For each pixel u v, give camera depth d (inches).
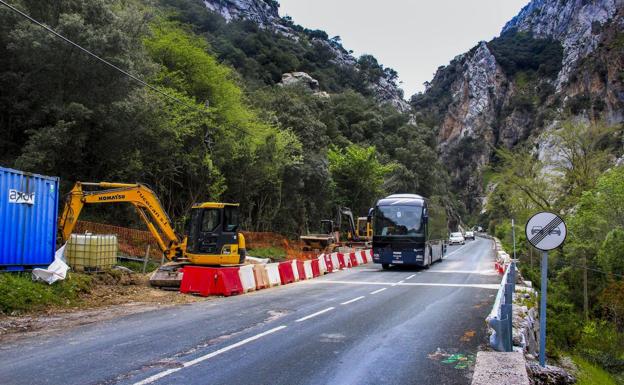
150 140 936.3
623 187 1202.0
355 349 305.9
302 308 477.7
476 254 1611.7
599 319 1124.5
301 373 250.7
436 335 350.3
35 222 540.1
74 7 818.8
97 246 637.9
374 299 545.0
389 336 345.7
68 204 647.1
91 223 825.5
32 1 788.6
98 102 824.9
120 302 517.0
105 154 879.7
